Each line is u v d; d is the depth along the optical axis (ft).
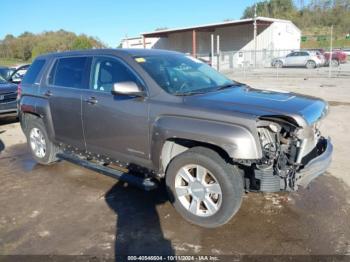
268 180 11.24
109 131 14.37
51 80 17.54
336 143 21.63
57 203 14.58
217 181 11.59
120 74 14.14
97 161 16.52
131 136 13.55
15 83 34.24
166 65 14.42
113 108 13.92
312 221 12.53
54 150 18.79
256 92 13.61
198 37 128.06
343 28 237.45
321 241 11.32
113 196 15.05
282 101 12.03
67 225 12.78
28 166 19.40
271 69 94.68
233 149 10.73
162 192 15.28
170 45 135.74
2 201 14.93
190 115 11.71
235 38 119.55
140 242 11.58
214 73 15.94
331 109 32.71
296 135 11.12
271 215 13.01
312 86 53.83
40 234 12.23
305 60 93.20
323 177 16.40
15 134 27.78
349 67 91.30
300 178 11.25
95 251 11.17
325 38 157.07
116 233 12.14
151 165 13.25
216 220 11.84
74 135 16.20
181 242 11.51
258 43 114.21
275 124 11.21
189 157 12.01
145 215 13.32
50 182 16.89
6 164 19.89
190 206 12.48
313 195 14.57
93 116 14.85
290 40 117.80
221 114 11.14
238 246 11.19
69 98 15.92
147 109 12.82
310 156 12.30
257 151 10.69
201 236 11.82
